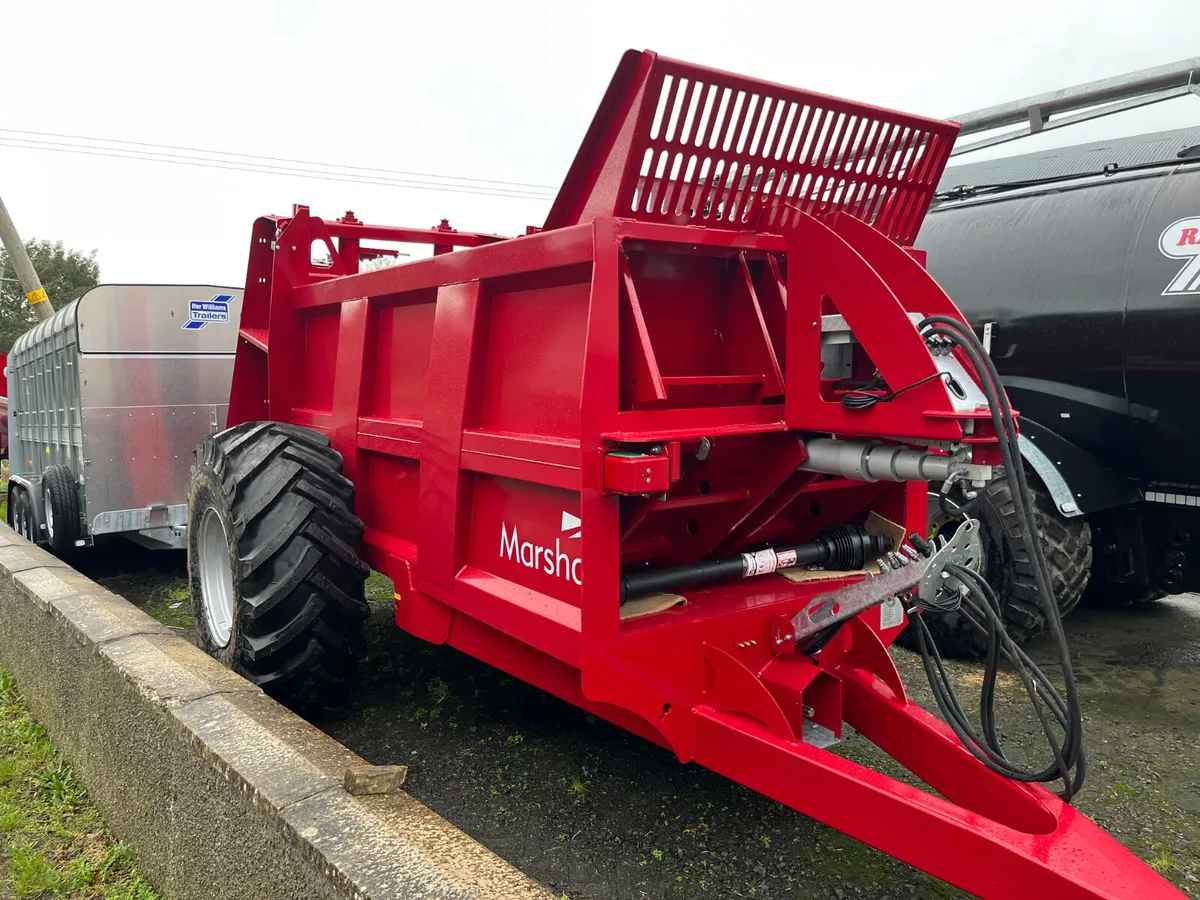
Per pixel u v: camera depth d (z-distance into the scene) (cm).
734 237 250
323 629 317
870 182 279
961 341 211
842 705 262
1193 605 552
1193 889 251
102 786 271
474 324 271
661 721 236
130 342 546
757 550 300
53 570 370
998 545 418
